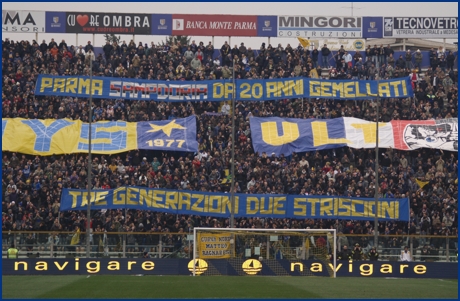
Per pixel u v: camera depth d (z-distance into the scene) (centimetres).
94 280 6194
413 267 7056
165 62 10844
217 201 8594
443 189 9138
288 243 7225
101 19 11669
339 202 8631
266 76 10725
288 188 8944
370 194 8912
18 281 6088
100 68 10788
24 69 10506
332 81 10244
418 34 11875
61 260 6962
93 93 10112
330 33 11919
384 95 10194
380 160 9575
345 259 7525
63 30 11631
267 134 9625
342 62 11144
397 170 9338
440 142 9625
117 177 8950
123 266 7019
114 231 8194
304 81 10212
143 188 8556
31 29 11581
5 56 10600
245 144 9556
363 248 7819
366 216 8594
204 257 7069
